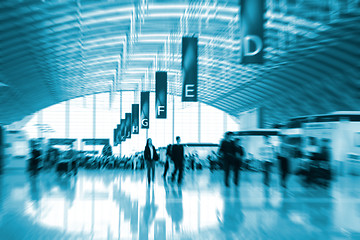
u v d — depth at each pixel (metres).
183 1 23.59
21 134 30.34
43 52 32.12
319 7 22.59
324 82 34.88
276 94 42.25
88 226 7.85
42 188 15.67
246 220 8.55
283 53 30.95
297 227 7.81
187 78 17.98
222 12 25.97
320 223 8.26
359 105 34.12
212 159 31.98
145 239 6.71
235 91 47.38
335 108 36.25
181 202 11.33
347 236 7.02
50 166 29.19
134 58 40.72
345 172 22.62
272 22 25.50
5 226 7.88
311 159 17.45
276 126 31.39
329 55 30.53
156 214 9.28
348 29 25.39
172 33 31.38
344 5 22.12
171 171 28.11
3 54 30.11
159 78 25.41
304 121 25.41
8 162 29.78
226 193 13.61
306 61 32.69
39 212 9.62
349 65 30.75
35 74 38.94
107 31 29.86
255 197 12.55
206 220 8.52
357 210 10.07
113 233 7.19
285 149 15.96
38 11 22.94
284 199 12.16
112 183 17.84
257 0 11.35
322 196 13.12
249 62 11.30
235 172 16.03
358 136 23.02
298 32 26.73
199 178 20.97
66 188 15.57
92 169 32.47
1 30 24.95
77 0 22.33
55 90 49.84
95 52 36.00
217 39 32.00
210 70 41.78
